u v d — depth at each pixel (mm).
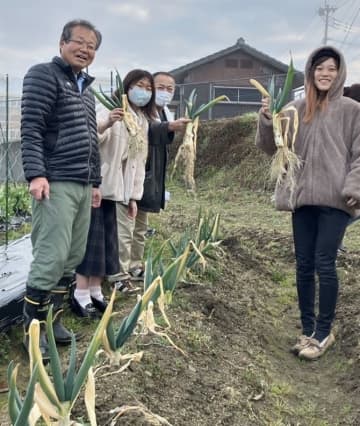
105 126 3805
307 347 3824
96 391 2516
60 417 1725
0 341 3518
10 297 3725
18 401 1697
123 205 4223
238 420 2744
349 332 3893
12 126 9312
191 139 4008
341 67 3529
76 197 3184
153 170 4516
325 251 3646
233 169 13922
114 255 4020
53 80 3068
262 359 3605
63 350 3363
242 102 23172
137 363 2812
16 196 7672
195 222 7590
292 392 3330
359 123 3535
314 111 3596
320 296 3775
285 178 3654
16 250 5270
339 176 3506
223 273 5000
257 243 7125
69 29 3096
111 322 2043
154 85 4156
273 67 27656
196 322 3637
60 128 3113
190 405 2711
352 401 3215
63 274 3387
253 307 4520
